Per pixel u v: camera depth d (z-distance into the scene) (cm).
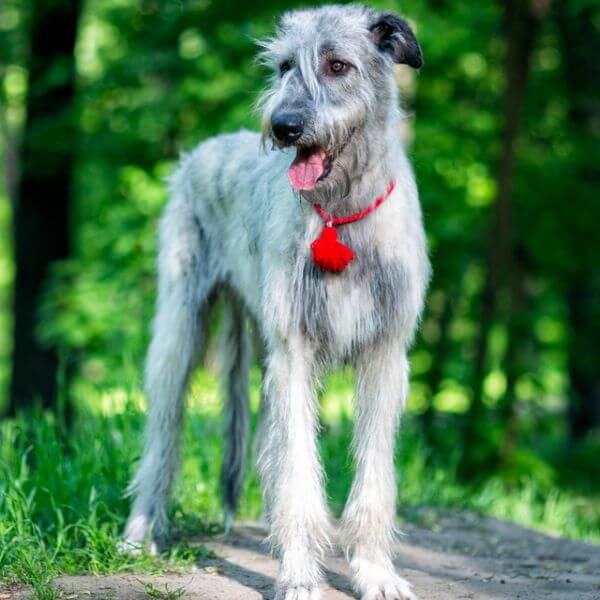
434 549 725
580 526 1060
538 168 1462
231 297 712
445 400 1526
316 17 565
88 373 1463
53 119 1365
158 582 579
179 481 704
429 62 1345
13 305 1444
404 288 564
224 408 723
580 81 1551
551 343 1723
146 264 1370
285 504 536
